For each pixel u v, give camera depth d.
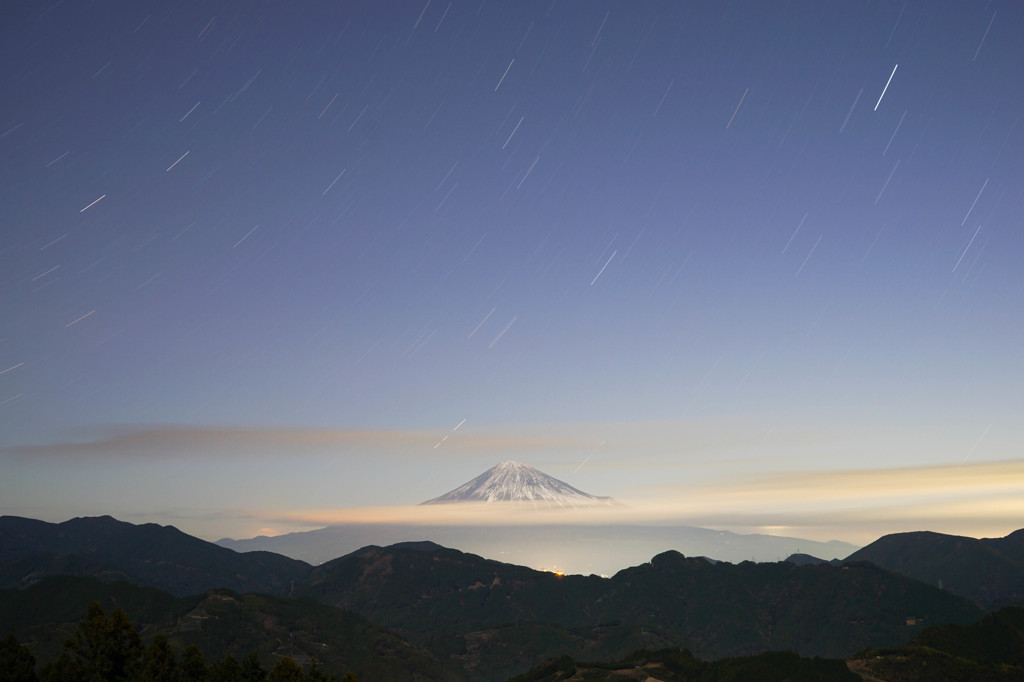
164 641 126.88
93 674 121.31
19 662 120.12
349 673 128.62
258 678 127.75
